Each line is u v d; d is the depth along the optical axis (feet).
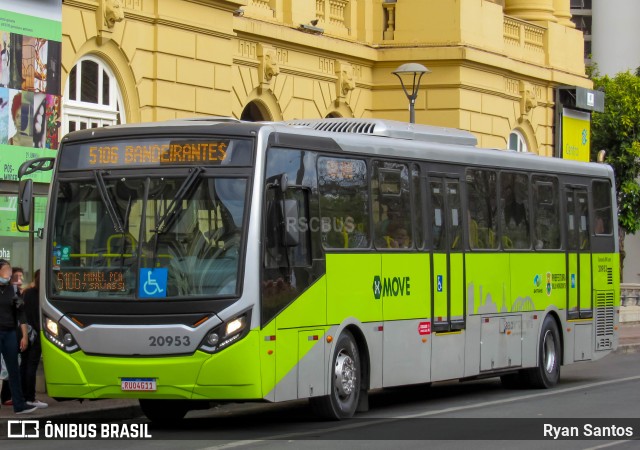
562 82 147.43
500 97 134.10
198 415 67.87
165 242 56.39
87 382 56.75
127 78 88.99
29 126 78.69
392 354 65.87
